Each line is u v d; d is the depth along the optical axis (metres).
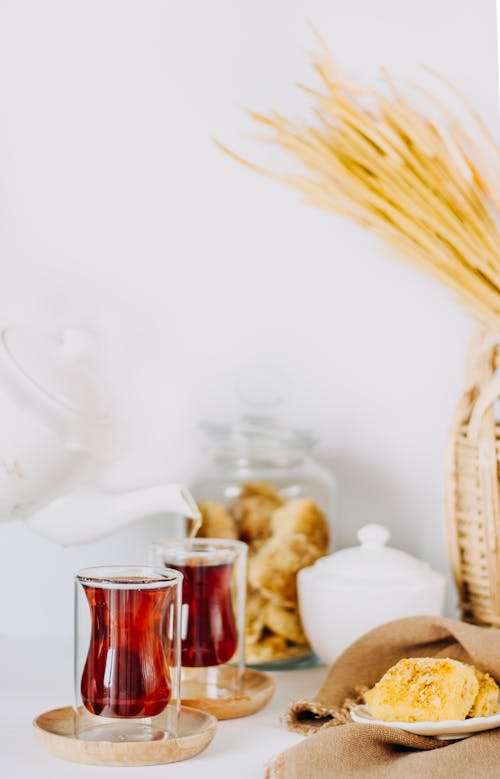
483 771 0.92
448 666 1.00
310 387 1.29
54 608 1.27
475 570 1.17
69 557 1.27
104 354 1.27
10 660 1.19
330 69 1.28
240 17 1.28
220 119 1.28
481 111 1.29
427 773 0.92
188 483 1.28
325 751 0.94
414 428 1.30
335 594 1.13
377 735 0.96
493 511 1.15
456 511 1.18
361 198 1.25
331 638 1.14
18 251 1.26
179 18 1.27
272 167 1.28
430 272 1.24
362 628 1.13
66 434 1.02
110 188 1.27
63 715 1.04
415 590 1.13
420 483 1.30
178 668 1.00
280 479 1.20
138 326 1.27
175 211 1.28
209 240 1.28
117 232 1.27
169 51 1.27
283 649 1.19
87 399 1.05
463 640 1.04
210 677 1.10
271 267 1.28
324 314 1.29
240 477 1.19
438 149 1.24
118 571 1.03
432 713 0.99
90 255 1.27
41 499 1.04
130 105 1.27
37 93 1.26
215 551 1.10
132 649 0.98
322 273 1.29
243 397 1.28
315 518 1.19
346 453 1.29
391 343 1.29
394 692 1.00
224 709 1.06
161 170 1.27
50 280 1.26
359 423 1.29
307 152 1.27
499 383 1.14
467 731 0.99
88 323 1.27
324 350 1.29
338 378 1.29
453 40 1.29
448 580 1.30
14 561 1.26
